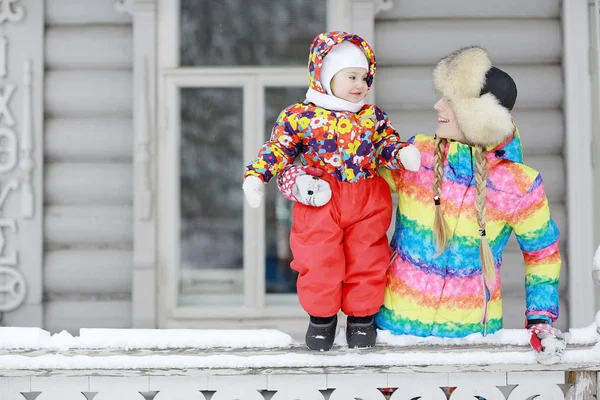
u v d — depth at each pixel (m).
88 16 4.35
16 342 2.29
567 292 4.33
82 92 4.34
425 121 4.39
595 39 4.29
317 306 2.17
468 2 4.39
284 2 4.45
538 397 2.38
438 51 4.39
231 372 2.29
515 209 2.29
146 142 4.30
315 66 2.30
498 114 2.22
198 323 4.34
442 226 2.25
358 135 2.26
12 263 4.25
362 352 2.28
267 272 4.45
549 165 4.37
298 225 2.25
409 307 2.29
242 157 4.44
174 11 4.34
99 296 4.37
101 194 4.36
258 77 4.39
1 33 4.28
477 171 2.26
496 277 2.31
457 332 2.30
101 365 2.27
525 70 4.39
